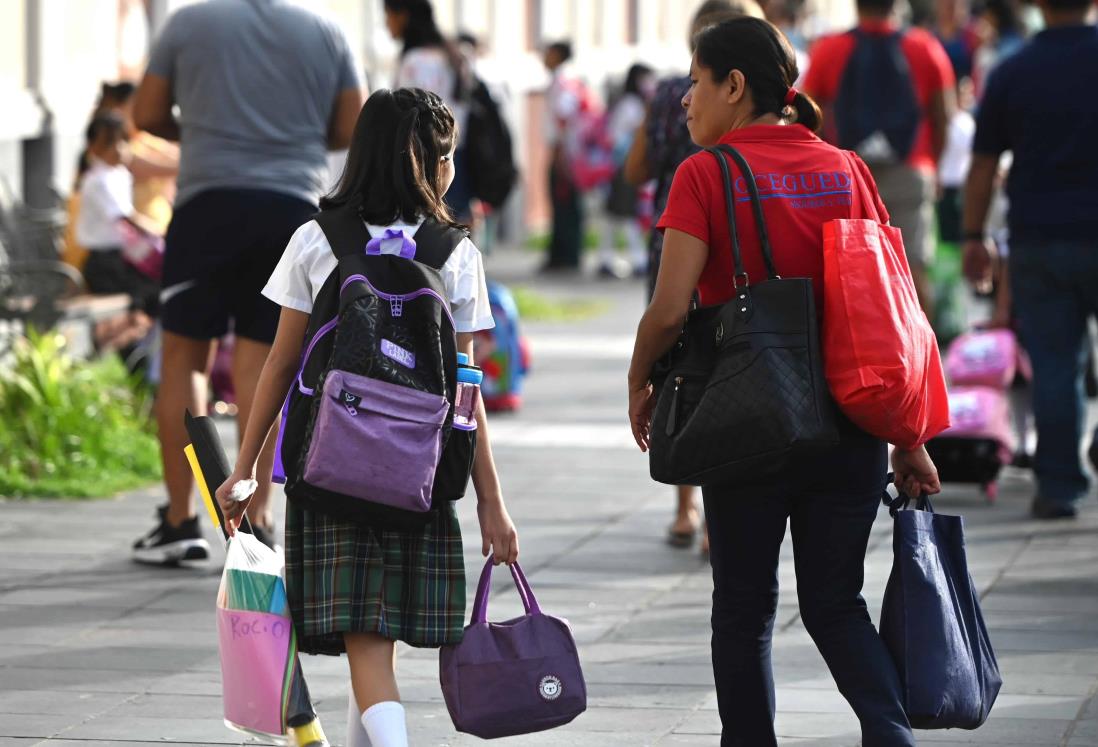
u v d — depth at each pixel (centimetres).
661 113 2430
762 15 2358
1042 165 2655
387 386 1321
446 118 1422
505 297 3850
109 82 3988
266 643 1357
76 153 4553
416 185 1392
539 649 1402
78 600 2248
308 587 1361
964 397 2894
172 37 2375
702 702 1805
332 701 1822
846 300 1383
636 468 3192
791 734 1689
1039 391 2723
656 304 1422
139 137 3969
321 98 2405
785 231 1423
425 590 1382
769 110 1480
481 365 3797
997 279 3125
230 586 1370
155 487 3030
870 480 1438
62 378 3294
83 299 3738
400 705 1358
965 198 2770
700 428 1386
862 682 1411
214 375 3591
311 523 1369
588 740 1684
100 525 2709
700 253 1422
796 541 1457
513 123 7981
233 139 2358
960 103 5894
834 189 1441
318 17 2411
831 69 3516
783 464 1378
